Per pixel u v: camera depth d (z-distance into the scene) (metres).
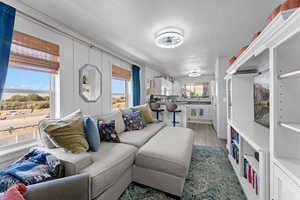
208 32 2.14
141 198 1.50
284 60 0.95
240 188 1.65
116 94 3.44
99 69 2.72
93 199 1.16
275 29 0.83
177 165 1.46
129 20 1.82
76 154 1.34
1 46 1.33
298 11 0.64
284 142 0.94
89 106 2.50
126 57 3.55
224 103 3.68
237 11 1.61
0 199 0.71
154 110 4.25
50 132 1.38
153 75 5.24
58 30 1.93
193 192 1.59
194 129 4.91
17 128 1.64
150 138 2.32
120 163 1.47
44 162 1.22
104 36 2.31
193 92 7.11
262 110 1.83
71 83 2.17
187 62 4.11
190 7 1.54
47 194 0.86
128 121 2.67
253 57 1.46
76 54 2.25
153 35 2.26
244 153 1.78
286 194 0.82
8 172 1.04
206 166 2.18
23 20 1.58
